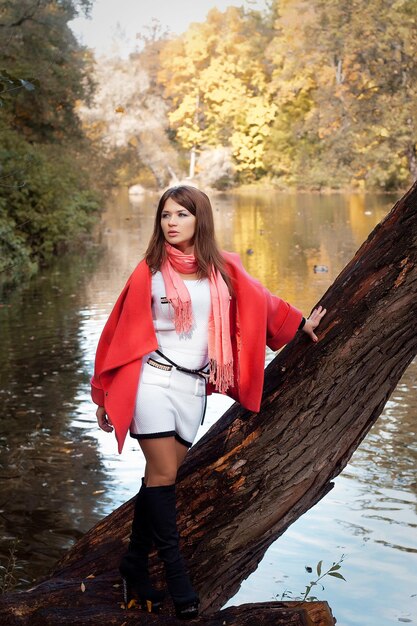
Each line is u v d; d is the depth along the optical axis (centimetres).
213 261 312
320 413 317
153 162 6034
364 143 4450
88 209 2517
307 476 322
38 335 1176
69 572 342
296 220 3259
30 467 661
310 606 298
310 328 317
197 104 6906
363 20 4212
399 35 4109
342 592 455
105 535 349
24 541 534
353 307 312
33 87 486
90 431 750
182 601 306
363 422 322
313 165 5769
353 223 3047
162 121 5966
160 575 327
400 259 305
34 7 2192
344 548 508
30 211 2091
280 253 2139
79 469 656
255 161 6425
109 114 5306
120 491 614
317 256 2058
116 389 307
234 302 319
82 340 1139
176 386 309
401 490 595
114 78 5491
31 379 930
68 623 308
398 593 456
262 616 294
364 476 622
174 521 312
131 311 308
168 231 310
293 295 1433
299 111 6072
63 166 2445
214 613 307
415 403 801
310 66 5384
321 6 4622
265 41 6725
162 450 307
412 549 505
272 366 330
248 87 6812
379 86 4359
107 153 3123
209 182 6238
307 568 484
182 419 312
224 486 326
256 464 323
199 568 327
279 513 326
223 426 337
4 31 2150
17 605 317
